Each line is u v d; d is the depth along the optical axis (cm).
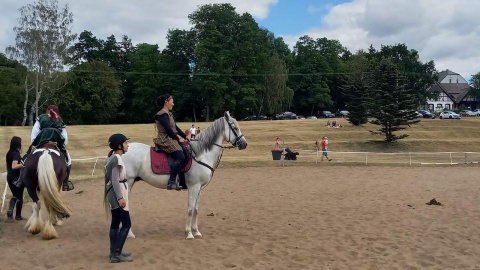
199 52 8356
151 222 1169
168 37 9450
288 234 1033
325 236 1012
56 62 6359
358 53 9656
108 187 783
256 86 8662
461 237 1005
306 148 4672
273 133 5466
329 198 1596
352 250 895
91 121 8700
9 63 8894
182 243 929
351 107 6181
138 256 820
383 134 5341
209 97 8556
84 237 976
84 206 1424
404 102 5025
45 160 886
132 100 9388
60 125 1050
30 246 886
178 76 9181
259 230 1073
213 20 8769
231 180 2212
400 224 1139
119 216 781
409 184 1977
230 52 8544
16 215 1148
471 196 1591
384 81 5084
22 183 1012
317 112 11106
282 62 9394
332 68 11406
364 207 1395
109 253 843
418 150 4875
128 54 10812
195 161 960
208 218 1229
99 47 10531
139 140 4719
